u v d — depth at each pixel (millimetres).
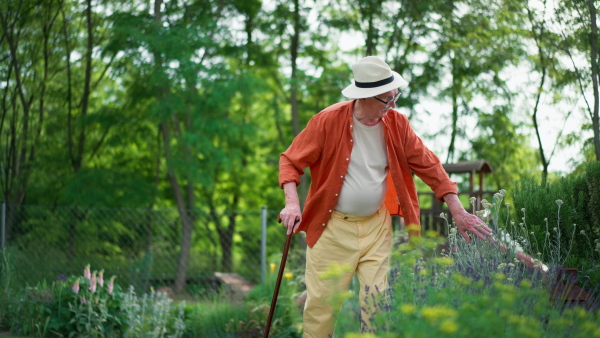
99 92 12484
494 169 12086
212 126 10664
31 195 10750
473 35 9609
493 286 2217
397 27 11078
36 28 10297
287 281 5430
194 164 10953
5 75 9914
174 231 10805
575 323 2023
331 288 2934
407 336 1687
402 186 2965
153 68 10234
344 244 2943
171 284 8523
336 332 2664
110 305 4789
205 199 14789
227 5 11930
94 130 11578
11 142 10211
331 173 2943
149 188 10719
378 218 3016
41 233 8664
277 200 15852
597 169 3293
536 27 5469
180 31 10383
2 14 9570
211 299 5883
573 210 3330
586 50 4855
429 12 10109
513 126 11578
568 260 3113
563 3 4965
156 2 11141
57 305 4727
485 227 2895
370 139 2975
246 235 12039
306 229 3057
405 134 3021
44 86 10703
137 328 4832
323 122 2988
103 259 8484
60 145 11211
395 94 2906
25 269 7449
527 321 1782
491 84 10969
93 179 10500
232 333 4867
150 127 11734
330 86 12383
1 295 5129
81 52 11406
